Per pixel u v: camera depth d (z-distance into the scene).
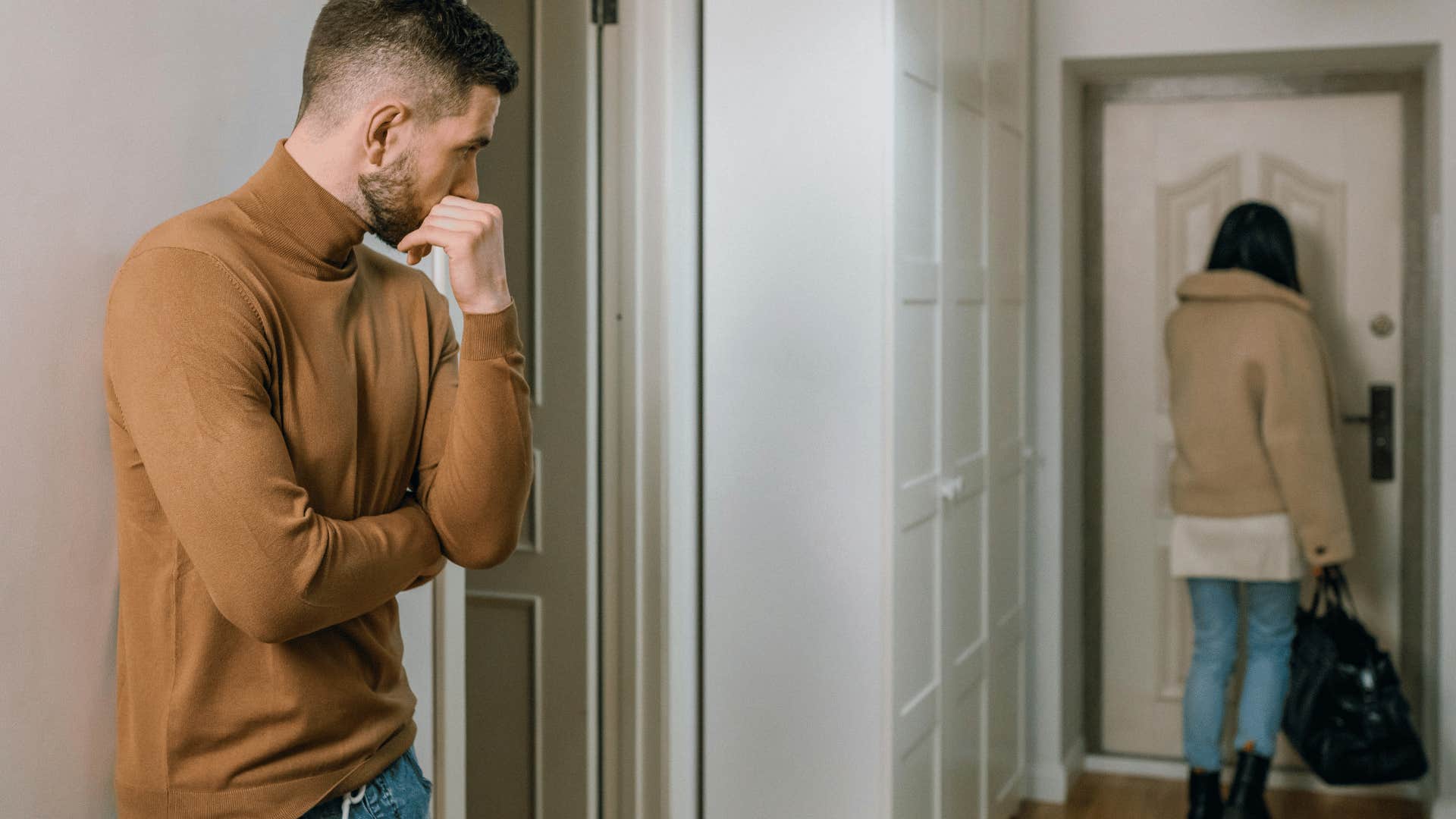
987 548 2.92
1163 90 3.56
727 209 2.37
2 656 1.11
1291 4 3.20
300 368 1.07
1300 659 3.04
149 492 1.08
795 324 2.34
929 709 2.52
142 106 1.24
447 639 1.78
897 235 2.29
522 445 1.17
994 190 2.96
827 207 2.31
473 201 1.15
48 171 1.13
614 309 2.36
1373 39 3.16
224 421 0.98
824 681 2.35
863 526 2.31
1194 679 3.09
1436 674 3.20
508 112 2.37
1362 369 3.44
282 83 1.46
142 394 0.98
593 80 2.32
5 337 1.10
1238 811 3.02
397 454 1.19
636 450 2.34
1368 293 3.43
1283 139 3.48
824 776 2.35
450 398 1.23
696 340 2.42
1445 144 3.13
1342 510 2.91
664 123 2.31
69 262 1.16
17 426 1.12
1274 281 3.01
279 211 1.08
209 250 1.02
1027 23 3.27
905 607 2.38
